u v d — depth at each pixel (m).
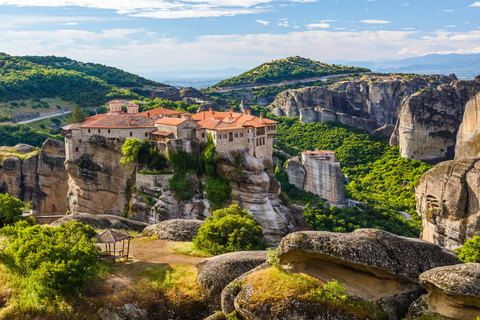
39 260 44.78
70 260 44.66
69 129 102.50
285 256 38.97
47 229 55.31
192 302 44.97
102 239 50.00
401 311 35.50
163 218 92.25
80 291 43.81
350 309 34.72
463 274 31.98
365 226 124.75
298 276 37.94
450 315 32.81
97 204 103.75
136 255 55.03
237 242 61.81
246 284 38.50
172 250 58.03
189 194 94.19
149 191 95.00
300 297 35.72
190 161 96.38
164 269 49.09
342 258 36.19
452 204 69.56
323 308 34.91
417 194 79.25
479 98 124.38
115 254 54.66
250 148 100.38
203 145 97.69
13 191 126.44
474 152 124.56
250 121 103.06
